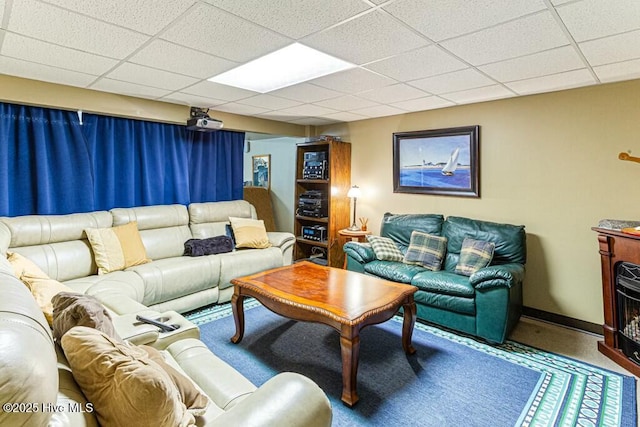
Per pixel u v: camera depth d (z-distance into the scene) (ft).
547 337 9.84
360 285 8.93
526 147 11.30
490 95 11.23
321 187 18.17
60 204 11.09
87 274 10.23
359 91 10.78
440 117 13.38
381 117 15.33
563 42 6.86
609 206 9.86
